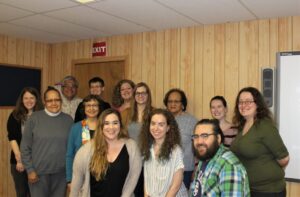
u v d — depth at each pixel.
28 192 3.37
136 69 4.20
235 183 1.59
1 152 4.30
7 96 4.40
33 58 4.79
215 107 3.00
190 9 3.07
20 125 3.14
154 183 2.17
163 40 3.99
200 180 1.75
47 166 2.79
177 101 3.15
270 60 3.33
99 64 4.56
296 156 3.18
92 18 3.46
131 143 2.25
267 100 3.27
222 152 1.72
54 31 4.12
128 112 2.93
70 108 3.86
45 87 4.96
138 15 3.32
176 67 3.89
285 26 3.27
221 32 3.61
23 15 3.36
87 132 2.65
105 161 2.13
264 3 2.85
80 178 2.19
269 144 2.13
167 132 2.22
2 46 4.35
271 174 2.13
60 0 2.85
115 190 2.14
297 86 3.18
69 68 4.84
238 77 3.50
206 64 3.70
